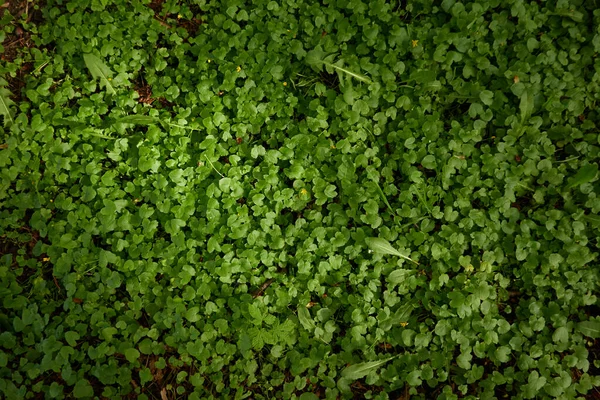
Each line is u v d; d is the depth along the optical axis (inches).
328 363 40.3
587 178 39.6
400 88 43.3
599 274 40.1
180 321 40.3
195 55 44.9
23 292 42.3
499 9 43.7
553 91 41.8
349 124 42.3
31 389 40.8
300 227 41.6
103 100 44.0
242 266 41.0
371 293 40.5
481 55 42.7
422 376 39.5
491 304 40.4
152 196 41.9
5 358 40.3
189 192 42.0
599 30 41.9
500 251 40.6
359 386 41.3
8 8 46.2
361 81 43.3
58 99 43.3
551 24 42.8
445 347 40.0
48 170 42.7
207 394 40.1
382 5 43.1
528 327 39.6
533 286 40.6
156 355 41.7
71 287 41.0
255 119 43.1
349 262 41.7
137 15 44.9
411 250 41.4
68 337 40.1
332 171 42.3
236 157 42.4
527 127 41.6
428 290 40.9
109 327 40.6
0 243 43.5
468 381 39.4
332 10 43.7
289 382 40.6
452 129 42.2
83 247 41.9
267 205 42.3
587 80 42.2
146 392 41.2
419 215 41.4
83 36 44.4
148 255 41.3
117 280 41.0
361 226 42.3
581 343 39.5
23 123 43.1
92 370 40.2
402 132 42.2
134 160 42.6
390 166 42.3
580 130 42.1
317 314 40.8
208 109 43.2
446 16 43.8
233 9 43.9
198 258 41.6
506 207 40.8
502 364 40.6
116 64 44.1
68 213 42.7
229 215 41.6
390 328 40.7
